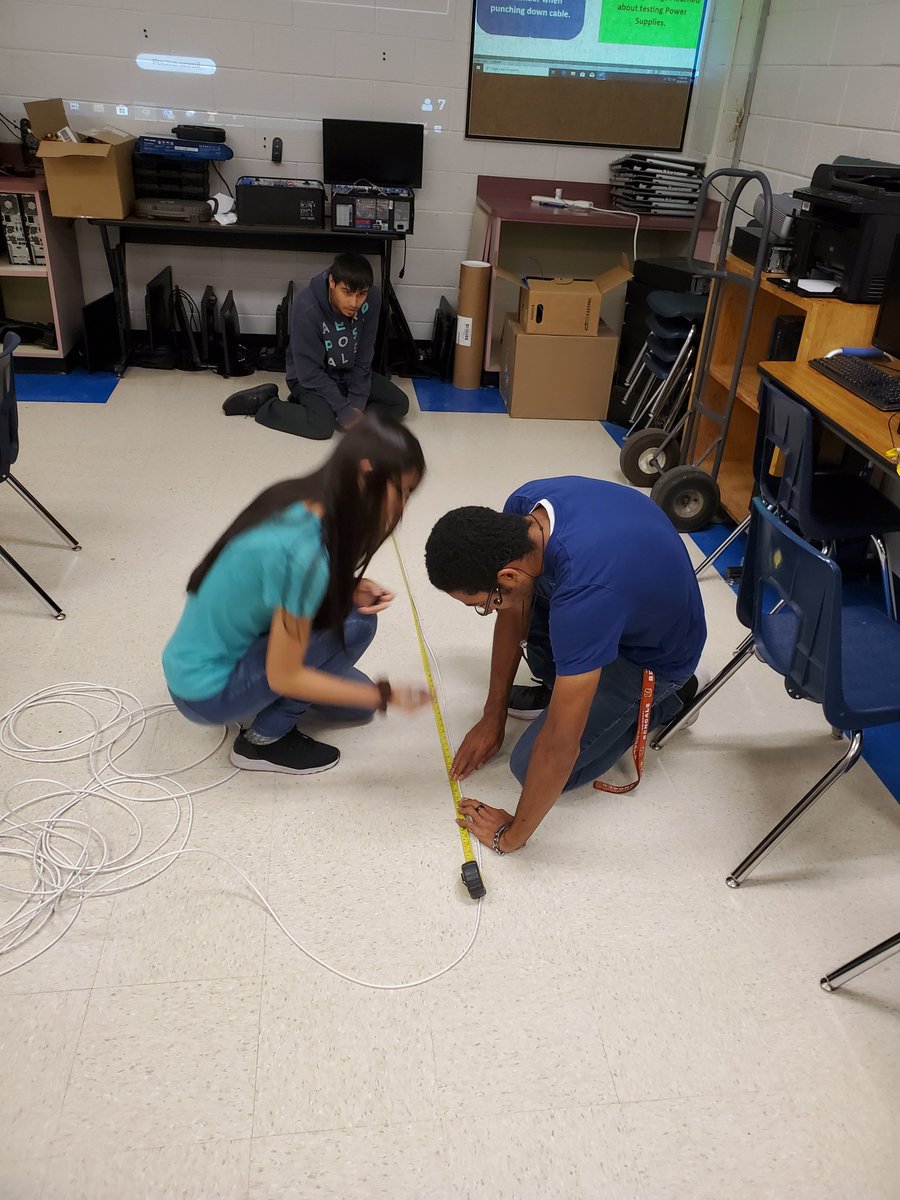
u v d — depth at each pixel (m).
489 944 1.61
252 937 1.59
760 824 1.92
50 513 2.96
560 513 1.50
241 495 3.27
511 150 4.56
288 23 4.17
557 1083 1.39
